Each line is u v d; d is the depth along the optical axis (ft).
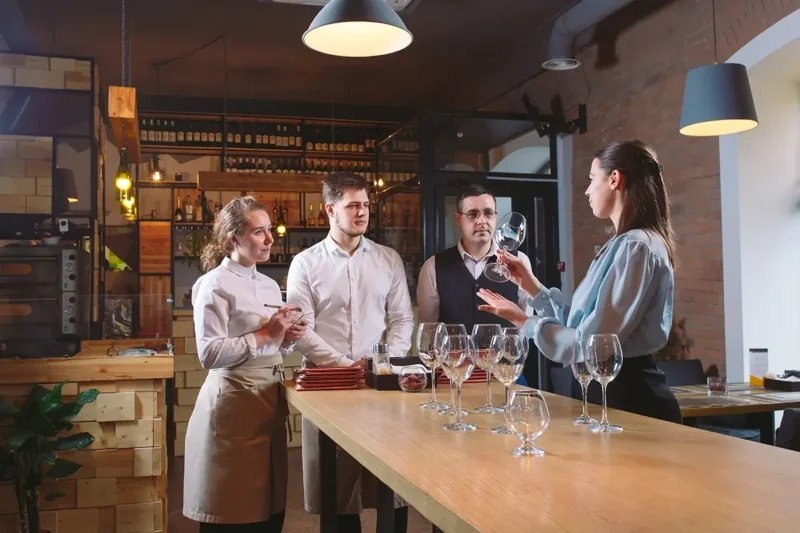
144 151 28.68
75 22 20.43
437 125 21.48
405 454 4.99
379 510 9.39
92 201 21.04
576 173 21.75
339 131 30.42
